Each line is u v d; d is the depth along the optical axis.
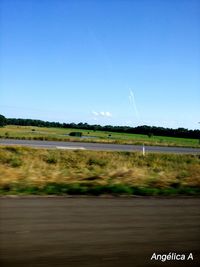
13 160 24.95
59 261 4.86
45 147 35.91
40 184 12.30
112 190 11.28
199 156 35.88
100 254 5.21
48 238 5.75
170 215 7.86
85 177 15.34
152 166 29.75
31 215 7.18
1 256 4.91
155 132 139.75
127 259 5.10
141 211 8.12
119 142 55.69
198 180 15.48
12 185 11.45
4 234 5.82
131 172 16.42
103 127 170.00
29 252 5.11
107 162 28.95
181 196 10.80
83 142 53.19
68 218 7.09
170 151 43.75
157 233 6.37
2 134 61.62
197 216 7.89
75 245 5.50
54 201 8.82
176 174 17.56
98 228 6.47
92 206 8.41
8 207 7.84
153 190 11.52
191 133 126.31
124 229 6.50
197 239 6.15
